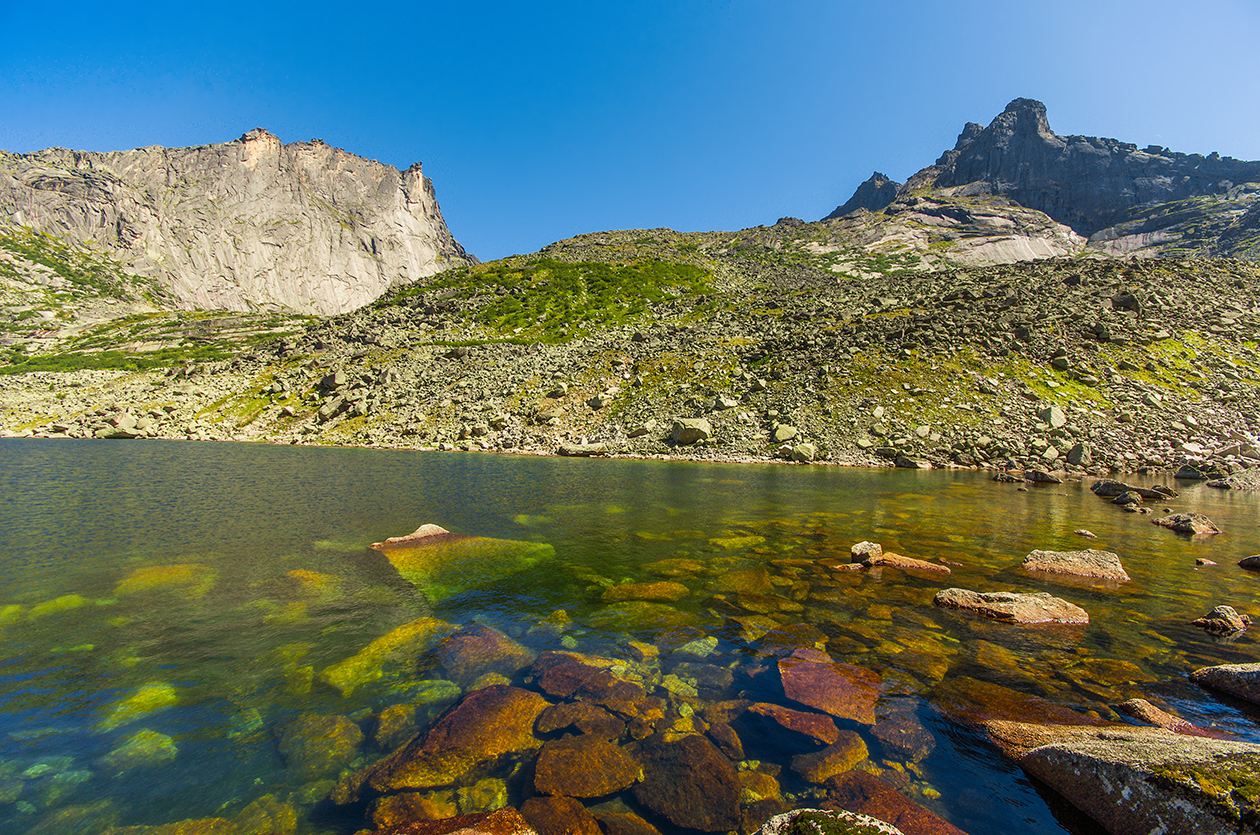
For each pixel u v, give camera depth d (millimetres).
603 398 60156
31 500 24844
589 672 9273
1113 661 9789
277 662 9742
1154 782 5660
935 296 73688
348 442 59094
